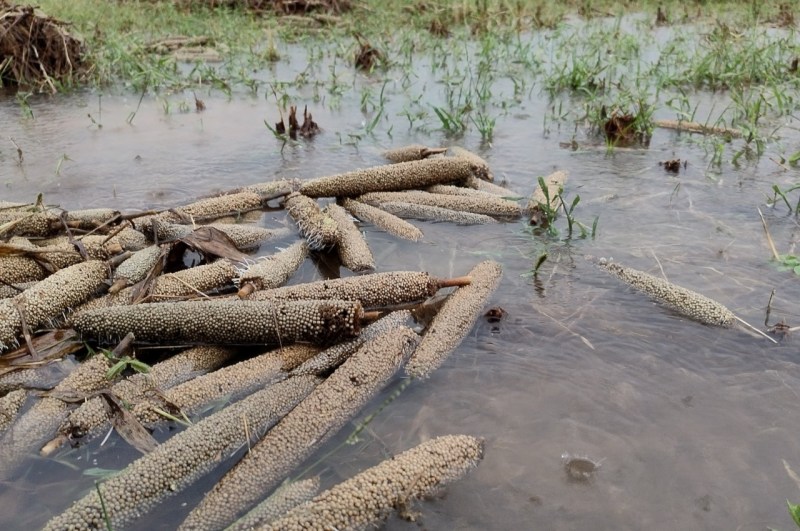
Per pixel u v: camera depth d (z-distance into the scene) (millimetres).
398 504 388
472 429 453
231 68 1486
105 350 499
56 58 1433
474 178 857
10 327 519
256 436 437
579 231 735
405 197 806
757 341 533
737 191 824
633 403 473
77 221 717
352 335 517
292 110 1072
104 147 1023
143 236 704
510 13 2027
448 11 2037
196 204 772
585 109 1151
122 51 1456
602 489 407
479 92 1293
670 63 1459
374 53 1550
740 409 465
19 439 436
